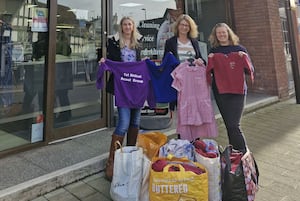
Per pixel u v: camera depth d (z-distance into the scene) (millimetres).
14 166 3084
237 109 3178
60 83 4012
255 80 7309
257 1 7055
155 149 2770
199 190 2186
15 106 3607
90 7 4355
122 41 3123
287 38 7762
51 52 3787
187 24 3445
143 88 3109
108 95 4535
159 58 5184
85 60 4320
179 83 3250
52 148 3643
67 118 4098
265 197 2652
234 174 2359
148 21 5113
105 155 3361
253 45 7230
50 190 2797
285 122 5195
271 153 3740
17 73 3641
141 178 2439
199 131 3379
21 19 3660
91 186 2896
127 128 3102
